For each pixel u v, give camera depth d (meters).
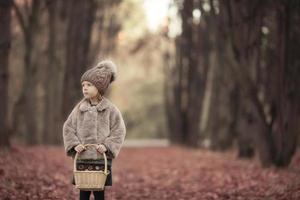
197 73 29.11
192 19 27.28
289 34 13.35
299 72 13.64
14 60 29.25
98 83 6.37
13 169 10.73
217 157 19.92
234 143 24.75
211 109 25.98
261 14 14.95
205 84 29.25
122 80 60.88
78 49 24.77
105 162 6.22
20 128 26.56
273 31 15.44
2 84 14.37
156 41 38.50
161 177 13.82
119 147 6.38
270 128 14.16
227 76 22.22
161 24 34.19
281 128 13.80
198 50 27.91
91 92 6.39
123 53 42.38
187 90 30.05
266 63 16.28
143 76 60.97
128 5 34.59
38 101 29.64
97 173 6.12
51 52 24.95
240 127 18.73
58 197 8.62
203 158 19.61
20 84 29.75
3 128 14.45
